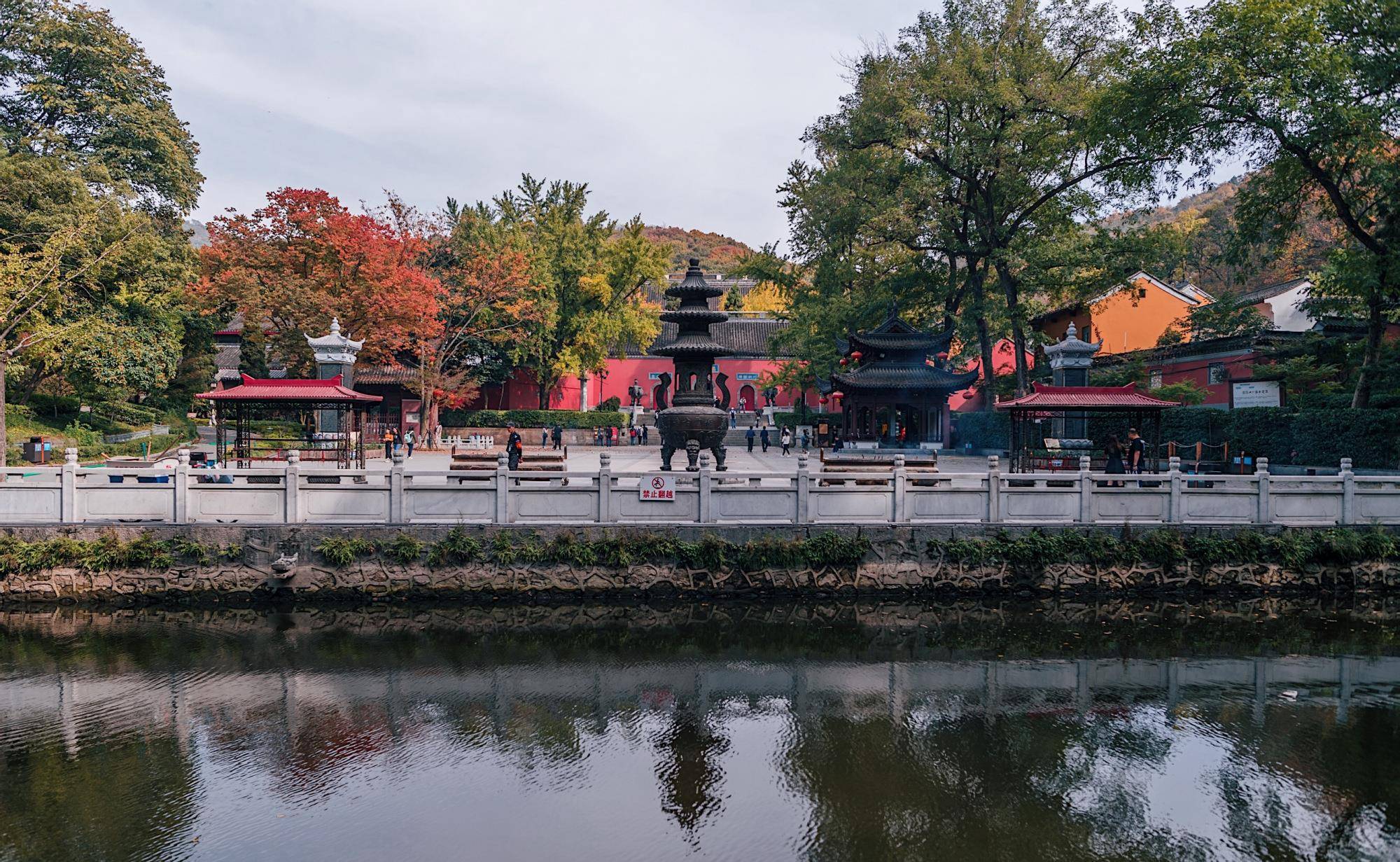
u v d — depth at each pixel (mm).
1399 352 23359
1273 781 8008
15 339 26000
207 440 41312
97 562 13781
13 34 37000
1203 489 15297
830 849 6727
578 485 14633
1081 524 14977
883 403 39688
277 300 37094
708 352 18766
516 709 9875
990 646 12289
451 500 14453
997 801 7582
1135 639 12617
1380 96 19875
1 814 7250
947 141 34375
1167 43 21297
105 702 10000
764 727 9359
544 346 50688
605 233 53062
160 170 40750
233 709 9805
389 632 12758
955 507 15000
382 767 8289
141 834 6922
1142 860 6566
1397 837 6949
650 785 7926
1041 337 34969
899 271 41781
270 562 14039
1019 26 32750
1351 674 11133
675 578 14234
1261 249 52688
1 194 29781
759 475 14633
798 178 42594
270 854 6609
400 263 40406
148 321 36250
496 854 6629
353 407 24359
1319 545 14969
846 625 13266
